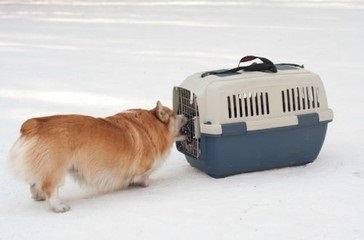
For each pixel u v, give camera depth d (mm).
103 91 11273
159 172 6961
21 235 5207
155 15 23828
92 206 5902
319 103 6688
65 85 11961
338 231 5051
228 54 14562
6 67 14180
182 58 14367
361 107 9492
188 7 26109
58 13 25703
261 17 21766
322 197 5832
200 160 6523
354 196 5832
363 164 6836
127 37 18391
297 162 6809
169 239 5020
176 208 5707
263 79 6414
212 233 5105
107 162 6055
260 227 5191
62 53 15961
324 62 13203
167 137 6523
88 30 20281
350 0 26016
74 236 5145
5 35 19688
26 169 5723
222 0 28547
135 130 6270
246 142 6363
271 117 6414
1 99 10922
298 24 19547
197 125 6402
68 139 5777
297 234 5023
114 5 28234
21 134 5789
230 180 6453
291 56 13977
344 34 17047
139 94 10883
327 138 7934
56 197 5785
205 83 6398
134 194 6227
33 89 11703
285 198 5844
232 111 6254
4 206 5992
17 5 29141
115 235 5137
